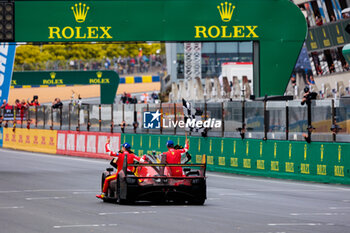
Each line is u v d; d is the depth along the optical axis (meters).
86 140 106.12
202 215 39.72
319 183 64.62
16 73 151.12
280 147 69.75
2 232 32.62
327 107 65.06
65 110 111.81
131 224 35.41
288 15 89.50
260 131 72.81
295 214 41.12
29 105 125.44
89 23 89.44
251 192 56.50
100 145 102.38
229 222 36.56
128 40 89.44
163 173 45.28
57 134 114.25
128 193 44.25
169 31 89.56
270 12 89.62
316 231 33.44
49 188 58.12
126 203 45.78
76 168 83.88
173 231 33.03
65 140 111.88
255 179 69.56
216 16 89.50
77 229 33.53
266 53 89.88
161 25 89.62
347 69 117.06
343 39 116.12
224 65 140.38
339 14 116.12
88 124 105.62
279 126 70.38
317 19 122.50
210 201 48.81
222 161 78.00
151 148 90.12
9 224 35.41
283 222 36.84
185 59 194.12
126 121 96.38
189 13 89.44
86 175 73.31
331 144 64.06
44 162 94.44
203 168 45.94
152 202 47.12
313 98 69.19
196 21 89.44
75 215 39.22
